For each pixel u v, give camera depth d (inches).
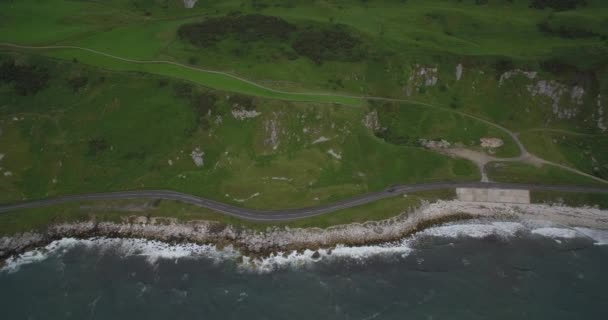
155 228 3193.9
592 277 2800.2
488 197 3432.6
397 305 2635.3
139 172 3540.8
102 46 4315.9
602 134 3799.2
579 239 3125.0
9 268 2920.8
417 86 4244.6
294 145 3639.3
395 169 3595.0
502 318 2532.0
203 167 3565.5
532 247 3065.9
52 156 3572.8
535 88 4077.3
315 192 3408.0
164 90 3772.1
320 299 2679.6
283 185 3440.0
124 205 3341.5
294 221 3186.5
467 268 2903.5
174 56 4244.6
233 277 2842.0
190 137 3641.7
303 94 3905.0
